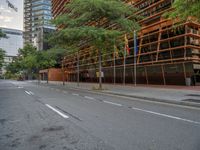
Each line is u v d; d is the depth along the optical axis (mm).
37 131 5973
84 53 53094
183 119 7582
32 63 58219
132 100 14008
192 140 5102
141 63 36062
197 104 11273
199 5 9859
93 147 4633
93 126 6496
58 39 24844
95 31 21406
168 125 6637
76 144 4840
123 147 4621
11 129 6219
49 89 26453
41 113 8773
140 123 6895
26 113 8797
